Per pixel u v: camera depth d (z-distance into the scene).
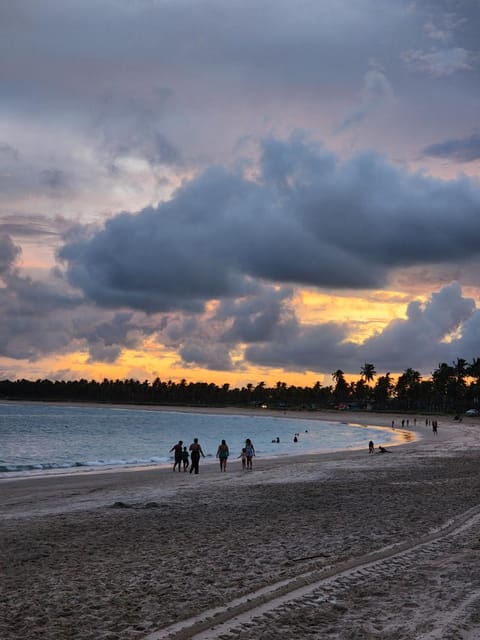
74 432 98.38
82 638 6.68
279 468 34.16
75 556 11.22
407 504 17.44
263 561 10.42
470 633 6.55
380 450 48.97
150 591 8.57
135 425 131.75
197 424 146.00
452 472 28.23
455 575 9.07
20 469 38.12
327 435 102.25
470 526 13.43
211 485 25.62
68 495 23.16
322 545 11.74
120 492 23.69
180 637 6.61
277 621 7.07
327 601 7.84
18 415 178.62
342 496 19.94
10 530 14.38
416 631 6.64
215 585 8.84
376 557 10.40
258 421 175.75
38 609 7.79
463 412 197.00
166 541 12.60
